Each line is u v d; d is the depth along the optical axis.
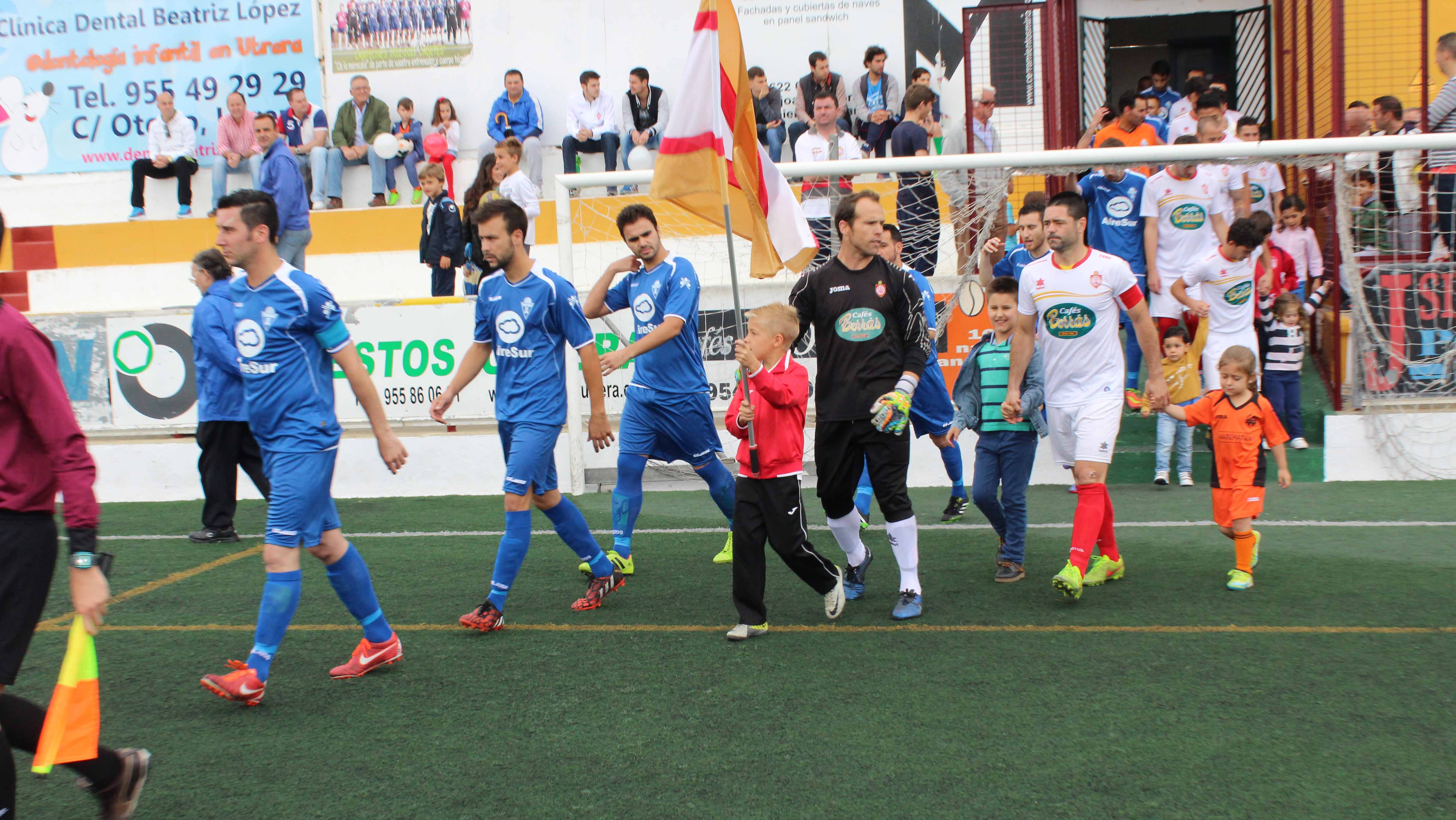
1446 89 8.14
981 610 4.71
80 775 2.75
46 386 2.51
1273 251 8.26
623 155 11.80
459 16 12.66
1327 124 9.91
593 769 3.13
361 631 4.71
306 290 3.68
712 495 5.70
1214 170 7.64
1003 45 9.73
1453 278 7.53
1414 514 6.38
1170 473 7.84
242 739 3.46
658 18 12.43
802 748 3.24
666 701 3.68
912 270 6.14
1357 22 10.15
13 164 13.48
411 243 11.96
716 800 2.90
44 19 13.19
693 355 5.43
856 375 4.44
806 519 4.40
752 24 11.88
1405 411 7.57
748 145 4.75
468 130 12.80
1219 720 3.38
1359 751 3.12
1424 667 3.81
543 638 4.48
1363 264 7.68
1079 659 4.00
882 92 11.16
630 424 5.48
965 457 7.93
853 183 8.76
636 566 5.77
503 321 4.51
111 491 8.53
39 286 12.62
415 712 3.66
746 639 4.37
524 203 9.27
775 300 8.26
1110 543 5.13
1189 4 11.75
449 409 8.19
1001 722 3.41
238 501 8.33
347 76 12.85
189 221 12.38
